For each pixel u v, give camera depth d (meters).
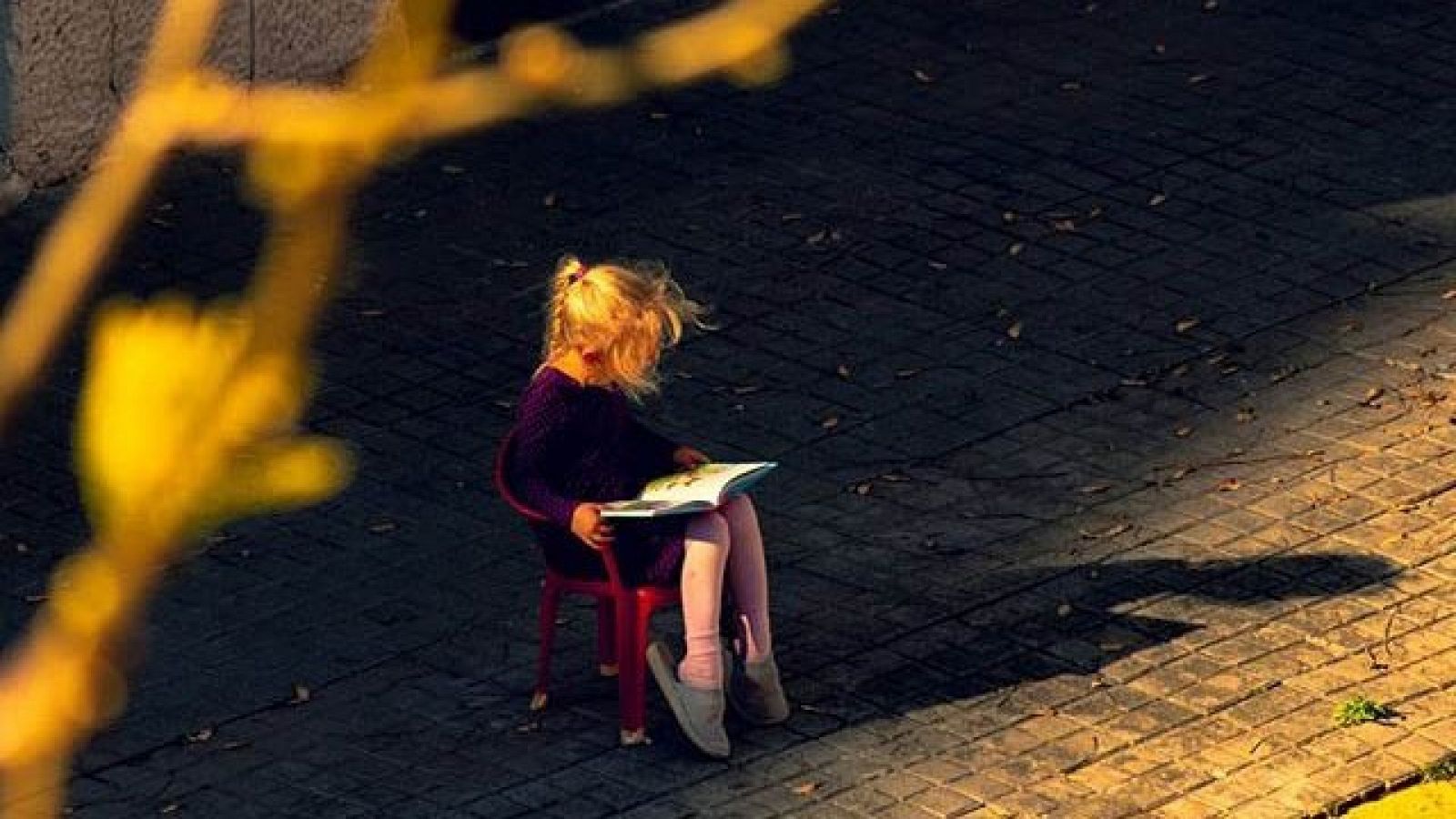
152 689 13.59
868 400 16.97
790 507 15.63
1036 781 12.79
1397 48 22.58
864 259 18.97
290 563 14.88
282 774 12.90
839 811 12.54
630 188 20.11
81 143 20.28
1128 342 17.75
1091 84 21.91
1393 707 13.48
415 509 15.58
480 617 14.43
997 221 19.55
